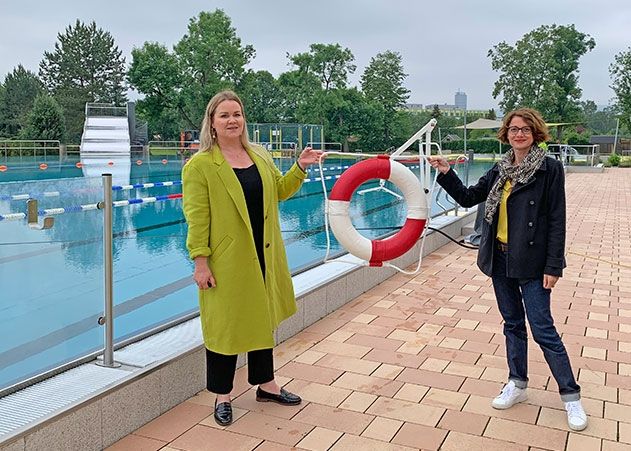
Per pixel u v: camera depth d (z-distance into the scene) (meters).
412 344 4.18
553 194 2.98
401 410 3.19
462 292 5.57
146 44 42.47
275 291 3.16
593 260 7.24
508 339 3.28
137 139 35.66
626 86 42.03
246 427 2.98
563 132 47.53
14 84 63.72
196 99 42.44
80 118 54.88
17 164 23.28
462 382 3.55
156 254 7.61
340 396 3.35
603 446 2.83
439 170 3.41
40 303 3.16
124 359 3.26
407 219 3.54
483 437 2.90
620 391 3.45
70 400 2.70
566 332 4.49
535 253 3.01
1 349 3.16
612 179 23.36
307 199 14.07
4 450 2.31
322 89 46.56
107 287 3.13
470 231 8.61
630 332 4.50
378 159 3.53
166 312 5.19
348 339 4.27
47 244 3.12
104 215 3.09
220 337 2.94
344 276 5.11
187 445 2.81
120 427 2.86
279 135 31.31
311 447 2.79
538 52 46.25
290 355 3.96
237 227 2.91
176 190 14.97
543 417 3.12
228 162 2.96
